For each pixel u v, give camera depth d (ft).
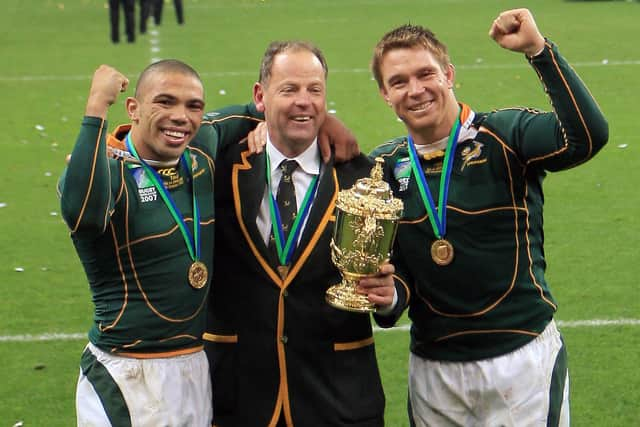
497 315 44.93
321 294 45.60
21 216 102.32
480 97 152.87
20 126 140.46
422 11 258.57
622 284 82.07
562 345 46.26
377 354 70.28
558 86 41.83
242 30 228.63
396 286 45.32
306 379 45.60
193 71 43.57
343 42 207.51
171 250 43.50
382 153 47.42
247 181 45.96
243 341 46.03
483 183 44.47
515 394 44.86
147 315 43.45
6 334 74.49
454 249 44.75
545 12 251.19
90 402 43.93
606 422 60.80
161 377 43.65
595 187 108.58
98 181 40.57
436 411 46.57
